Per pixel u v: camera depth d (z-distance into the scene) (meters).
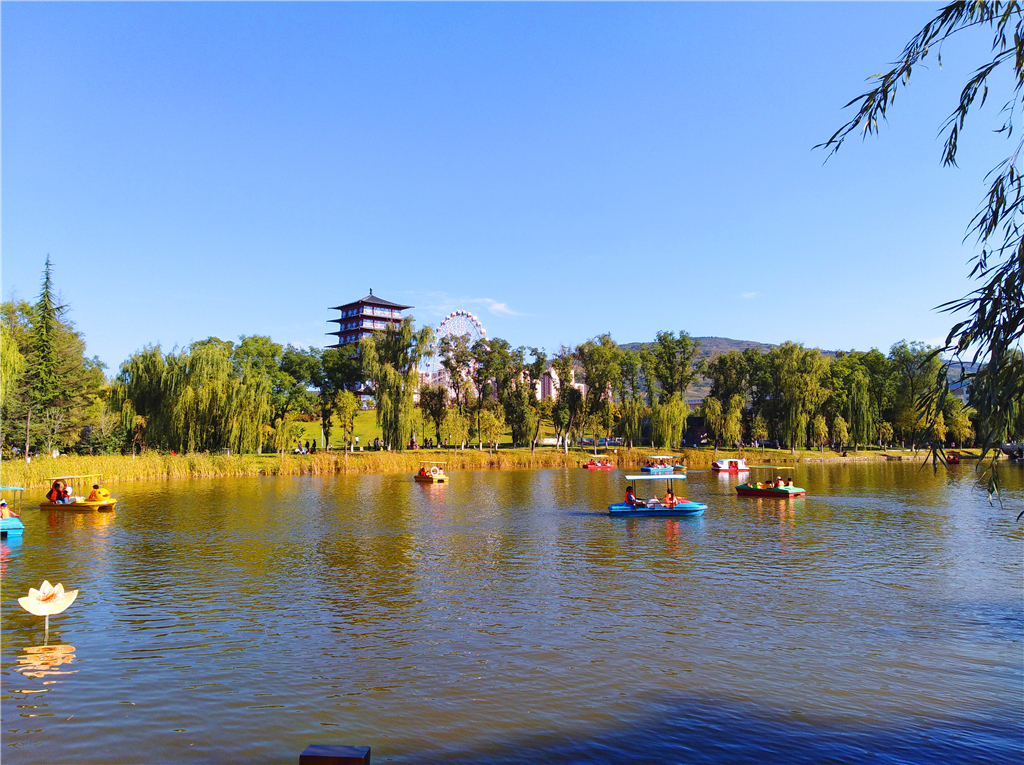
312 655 18.22
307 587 25.69
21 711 14.81
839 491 62.12
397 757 12.90
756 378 124.31
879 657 18.02
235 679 16.56
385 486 67.25
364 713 14.73
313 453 90.38
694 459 106.50
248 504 51.56
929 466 99.50
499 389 116.50
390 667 17.34
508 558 31.22
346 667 17.36
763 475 85.56
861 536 37.16
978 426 8.45
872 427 114.50
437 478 71.62
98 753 13.02
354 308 197.25
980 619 21.36
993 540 35.62
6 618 21.55
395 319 198.00
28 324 86.69
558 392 119.12
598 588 25.50
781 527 40.62
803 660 17.80
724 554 32.09
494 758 12.88
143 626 20.75
